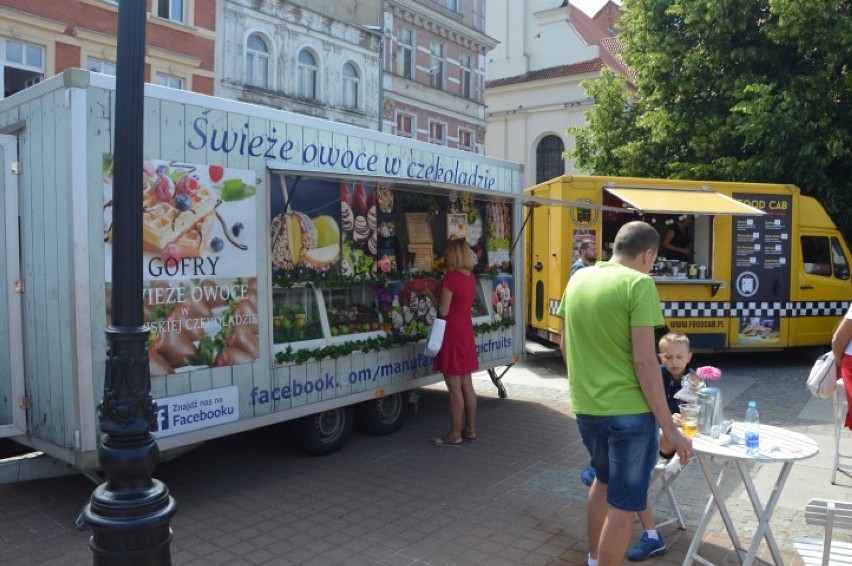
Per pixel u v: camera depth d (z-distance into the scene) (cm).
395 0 2711
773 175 1273
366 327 632
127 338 290
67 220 427
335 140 596
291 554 421
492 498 514
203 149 491
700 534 386
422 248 699
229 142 508
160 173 463
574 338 357
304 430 603
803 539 336
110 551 282
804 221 1083
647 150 1611
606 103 1812
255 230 528
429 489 533
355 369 616
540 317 1109
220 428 500
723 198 988
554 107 3278
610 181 1020
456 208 746
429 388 945
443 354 649
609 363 343
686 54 1443
